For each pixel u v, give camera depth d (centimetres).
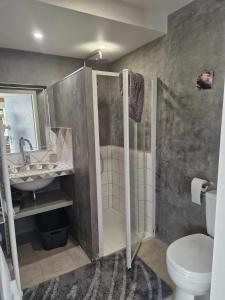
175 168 210
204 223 186
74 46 228
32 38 203
